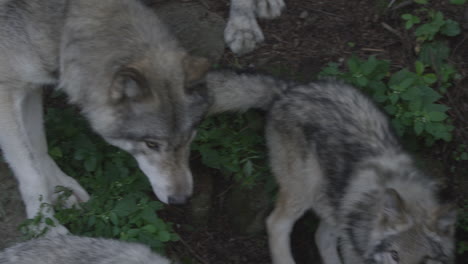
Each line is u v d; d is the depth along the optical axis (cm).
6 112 390
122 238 391
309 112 402
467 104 425
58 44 388
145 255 374
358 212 390
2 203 400
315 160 399
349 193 393
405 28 438
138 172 405
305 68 430
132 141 385
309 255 419
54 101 428
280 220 404
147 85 377
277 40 438
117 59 382
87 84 384
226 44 435
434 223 374
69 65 386
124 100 380
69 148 411
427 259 372
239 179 414
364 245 387
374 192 389
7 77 389
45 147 403
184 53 386
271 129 407
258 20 443
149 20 389
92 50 384
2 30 386
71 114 416
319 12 447
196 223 414
